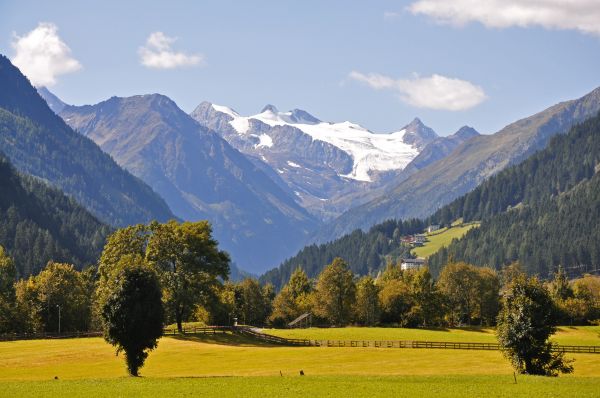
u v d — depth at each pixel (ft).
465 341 485.97
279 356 383.65
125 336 286.46
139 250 456.04
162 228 446.19
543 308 290.35
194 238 445.78
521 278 299.17
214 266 453.58
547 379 284.41
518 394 257.96
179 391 260.83
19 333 519.19
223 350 401.08
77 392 257.75
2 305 514.68
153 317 288.51
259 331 517.96
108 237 462.19
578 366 354.95
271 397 251.80
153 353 386.52
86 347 401.70
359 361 369.30
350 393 260.62
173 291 439.22
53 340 442.91
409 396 255.29
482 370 340.18
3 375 318.04
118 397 249.55
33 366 343.87
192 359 370.32
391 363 362.94
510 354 297.53
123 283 287.89
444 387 272.51
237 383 279.90
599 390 263.90
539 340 289.53
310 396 254.68
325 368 345.51
